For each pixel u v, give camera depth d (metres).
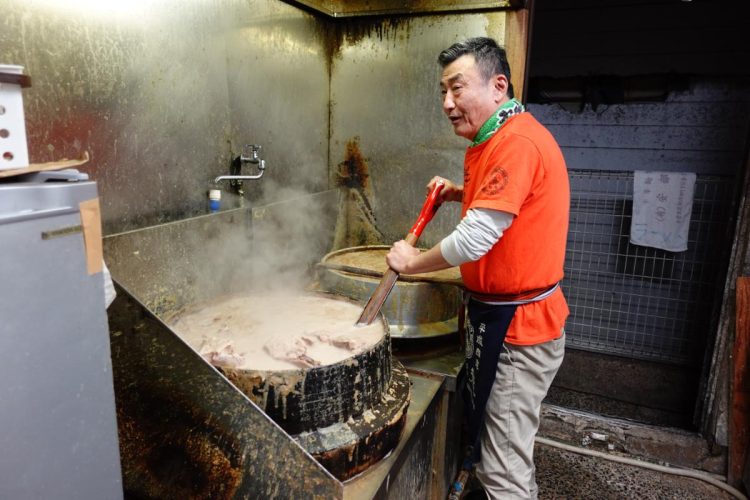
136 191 1.38
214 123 1.65
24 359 0.56
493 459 1.62
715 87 3.04
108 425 0.68
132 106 1.34
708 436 2.46
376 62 2.30
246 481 0.92
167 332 0.79
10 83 0.59
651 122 3.22
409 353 1.84
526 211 1.40
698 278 3.20
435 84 2.22
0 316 0.52
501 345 1.52
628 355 3.42
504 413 1.57
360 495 1.10
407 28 2.21
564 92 3.29
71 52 1.15
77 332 0.62
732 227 2.40
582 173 3.35
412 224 2.40
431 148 2.29
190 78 1.53
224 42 1.65
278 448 0.86
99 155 1.26
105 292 0.69
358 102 2.37
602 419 2.65
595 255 3.42
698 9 2.99
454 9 2.10
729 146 3.07
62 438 0.61
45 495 0.60
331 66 2.38
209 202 1.67
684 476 2.41
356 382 1.13
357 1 2.23
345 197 2.49
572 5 3.25
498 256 1.45
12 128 0.60
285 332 1.35
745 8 2.89
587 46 3.28
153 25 1.37
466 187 1.55
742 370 2.29
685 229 3.04
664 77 3.06
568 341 3.57
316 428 1.09
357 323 1.42
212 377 0.82
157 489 0.99
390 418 1.17
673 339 3.31
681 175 2.99
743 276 2.28
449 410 1.78
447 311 1.88
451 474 2.01
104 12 1.23
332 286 1.89
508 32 2.07
